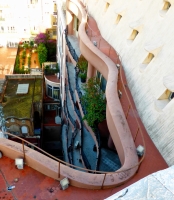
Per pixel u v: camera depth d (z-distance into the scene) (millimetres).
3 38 46875
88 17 22453
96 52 16062
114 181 8812
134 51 14758
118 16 18062
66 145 24406
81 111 18625
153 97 11766
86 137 19109
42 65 37844
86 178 8828
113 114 11500
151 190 4875
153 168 9641
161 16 13281
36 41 43656
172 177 5160
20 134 27938
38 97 30172
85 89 16656
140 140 10961
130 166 9406
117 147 11164
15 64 40719
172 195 4766
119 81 14297
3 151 9719
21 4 43969
